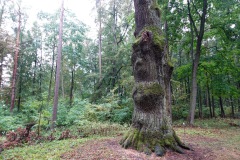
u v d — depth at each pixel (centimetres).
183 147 585
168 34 1441
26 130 815
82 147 615
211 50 1725
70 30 2259
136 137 564
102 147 594
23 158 522
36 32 2795
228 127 1312
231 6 1305
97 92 1930
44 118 1072
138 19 625
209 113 2400
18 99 2334
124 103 1522
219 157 569
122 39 2088
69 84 3075
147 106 566
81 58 2708
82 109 1225
